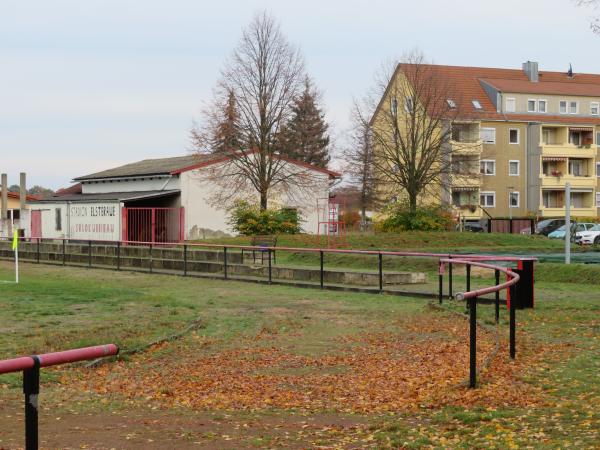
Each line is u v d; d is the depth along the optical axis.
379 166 54.50
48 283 24.67
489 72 80.00
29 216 55.56
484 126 73.50
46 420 8.40
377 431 7.59
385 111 56.16
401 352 12.61
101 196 52.72
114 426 8.09
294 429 7.89
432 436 7.25
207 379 10.87
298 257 33.16
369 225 67.00
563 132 75.88
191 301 20.42
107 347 4.82
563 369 10.22
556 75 82.88
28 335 13.70
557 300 18.38
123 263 34.09
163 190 50.16
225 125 48.41
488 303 18.39
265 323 16.25
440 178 57.59
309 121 81.12
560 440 6.75
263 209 48.03
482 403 8.48
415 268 28.75
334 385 10.25
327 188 53.47
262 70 48.25
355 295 22.05
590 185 75.75
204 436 7.60
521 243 44.25
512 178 74.44
